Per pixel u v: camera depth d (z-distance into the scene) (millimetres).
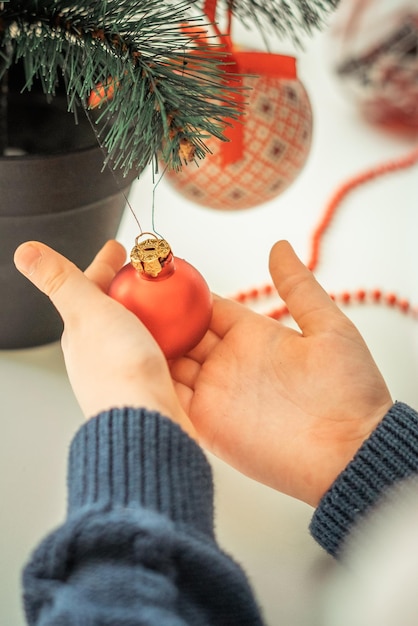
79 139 395
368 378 356
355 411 353
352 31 540
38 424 387
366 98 555
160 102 310
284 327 381
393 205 508
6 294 388
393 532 312
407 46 530
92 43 329
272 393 365
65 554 266
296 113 416
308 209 508
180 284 347
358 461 325
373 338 437
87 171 363
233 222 500
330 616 323
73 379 334
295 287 382
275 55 397
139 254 342
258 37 573
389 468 321
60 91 394
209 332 390
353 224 497
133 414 296
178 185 437
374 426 347
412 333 440
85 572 263
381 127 563
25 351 419
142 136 337
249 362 374
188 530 278
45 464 371
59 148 402
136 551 263
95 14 329
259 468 359
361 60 544
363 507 320
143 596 254
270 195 435
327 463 345
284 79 409
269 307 450
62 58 344
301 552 345
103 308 333
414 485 317
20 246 347
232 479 374
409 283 464
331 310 373
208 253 478
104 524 265
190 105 323
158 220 496
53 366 414
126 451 289
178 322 347
